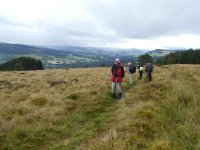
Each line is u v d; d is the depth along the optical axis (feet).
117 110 44.83
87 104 49.60
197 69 138.00
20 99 54.13
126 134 29.17
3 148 30.45
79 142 31.14
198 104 42.70
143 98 51.16
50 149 30.22
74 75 120.67
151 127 31.96
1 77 121.08
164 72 123.75
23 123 37.40
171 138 27.96
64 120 40.27
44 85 76.28
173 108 39.93
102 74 123.44
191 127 31.07
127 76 108.06
